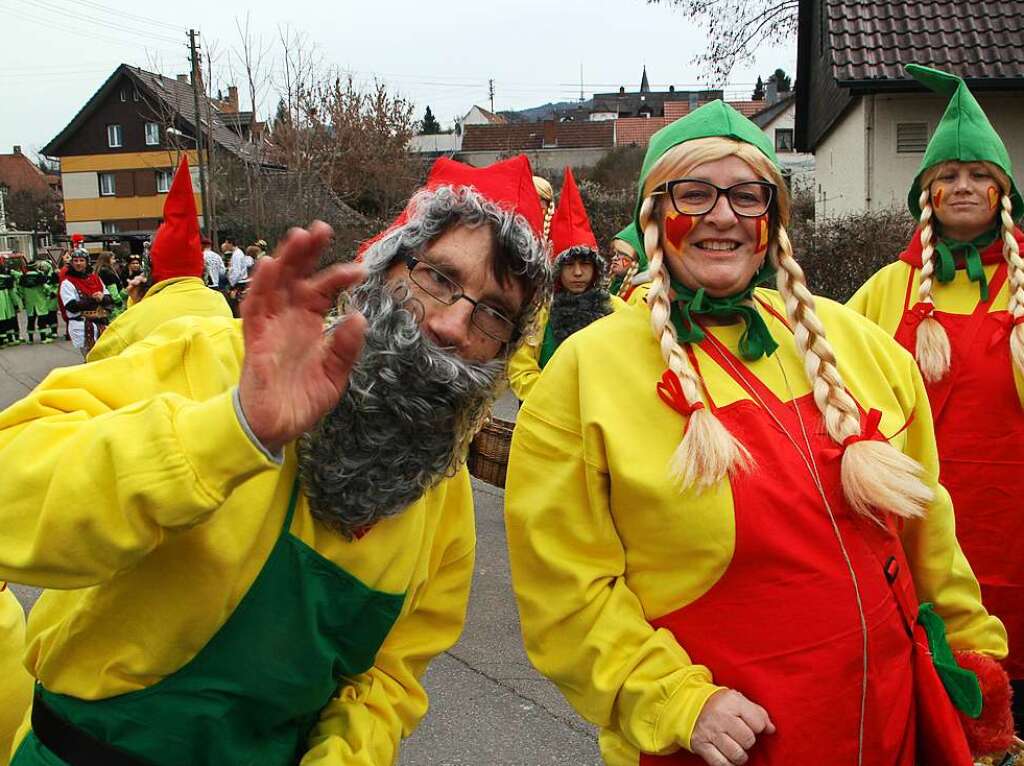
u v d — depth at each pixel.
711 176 2.00
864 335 2.19
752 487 1.87
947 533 2.22
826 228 10.60
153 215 49.62
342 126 26.97
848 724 1.87
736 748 1.79
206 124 23.95
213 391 1.68
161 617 1.65
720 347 2.05
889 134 13.49
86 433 1.46
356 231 21.11
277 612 1.71
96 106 48.97
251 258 18.66
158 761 1.70
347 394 1.67
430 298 1.77
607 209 18.56
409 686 2.04
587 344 2.07
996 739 2.15
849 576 1.90
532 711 3.95
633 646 1.95
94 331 15.04
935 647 2.07
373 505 1.70
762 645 1.87
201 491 1.39
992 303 3.35
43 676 1.75
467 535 2.12
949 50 13.04
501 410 9.48
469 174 2.38
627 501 1.94
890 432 2.08
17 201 68.19
